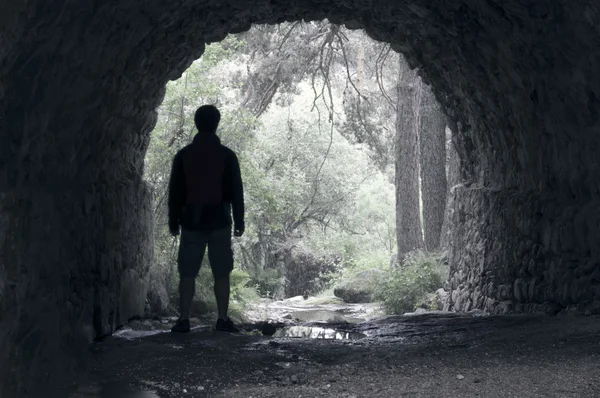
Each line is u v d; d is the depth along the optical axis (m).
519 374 5.07
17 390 4.36
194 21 9.96
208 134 8.02
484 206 11.85
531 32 8.04
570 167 8.40
